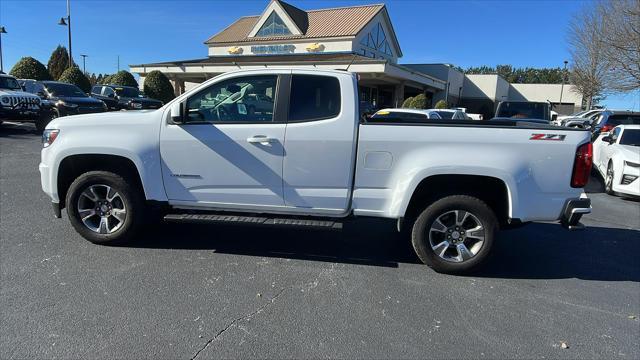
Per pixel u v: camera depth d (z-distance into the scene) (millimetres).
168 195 4699
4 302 3564
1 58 30766
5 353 2914
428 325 3484
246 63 30953
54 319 3344
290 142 4418
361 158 4367
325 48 35375
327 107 4434
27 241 4938
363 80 31594
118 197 4812
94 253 4676
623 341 3369
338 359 2998
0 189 7266
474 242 4469
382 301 3857
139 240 5141
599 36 28891
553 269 4832
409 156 4312
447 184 4570
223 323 3393
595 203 8789
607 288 4375
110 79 30719
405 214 4617
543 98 58344
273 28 37812
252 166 4512
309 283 4164
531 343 3289
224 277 4215
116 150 4598
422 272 4547
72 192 4758
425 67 44656
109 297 3719
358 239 5504
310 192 4496
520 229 6367
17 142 12898
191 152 4570
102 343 3066
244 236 5441
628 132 10023
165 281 4074
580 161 4203
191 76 35406
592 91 35031
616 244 5852
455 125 4340
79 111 17062
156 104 23719
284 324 3412
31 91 17391
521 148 4199
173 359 2932
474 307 3826
